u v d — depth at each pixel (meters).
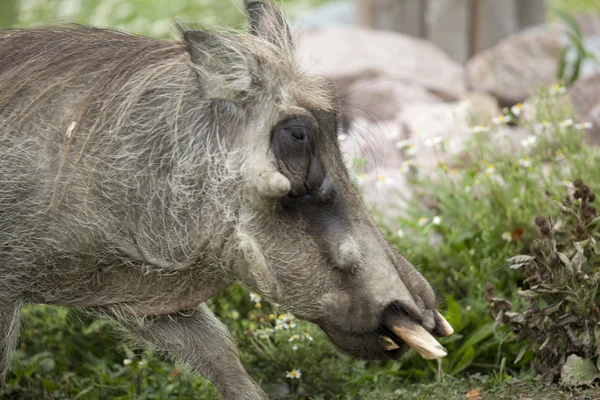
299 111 9.62
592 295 10.81
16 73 10.23
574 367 10.70
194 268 10.16
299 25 11.59
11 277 10.05
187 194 9.95
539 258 11.02
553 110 16.06
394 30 24.41
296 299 9.70
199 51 9.46
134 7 31.20
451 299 12.27
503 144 16.36
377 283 9.50
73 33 10.77
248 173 9.67
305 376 11.99
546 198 13.90
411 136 17.36
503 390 10.70
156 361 12.73
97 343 13.47
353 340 9.73
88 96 9.97
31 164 9.88
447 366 12.13
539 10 23.98
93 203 9.91
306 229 9.62
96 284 10.39
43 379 12.05
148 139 9.95
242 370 10.67
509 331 11.83
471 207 14.23
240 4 11.62
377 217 14.98
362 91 20.78
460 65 23.92
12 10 25.80
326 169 9.68
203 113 9.96
